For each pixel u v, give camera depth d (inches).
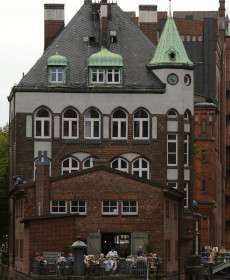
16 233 4559.5
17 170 4872.0
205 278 4758.9
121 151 4899.1
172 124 4926.2
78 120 4904.0
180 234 4488.2
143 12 5403.5
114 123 4916.3
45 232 3939.5
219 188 6875.0
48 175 4141.2
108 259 3715.6
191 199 4987.7
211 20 6683.1
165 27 5004.9
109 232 4099.4
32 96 4894.2
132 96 4911.4
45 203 4126.5
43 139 4886.8
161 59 4945.9
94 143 4896.7
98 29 5088.6
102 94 4909.0
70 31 5078.7
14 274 4522.6
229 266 4891.7
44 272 3681.1
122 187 4109.3
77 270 3656.5
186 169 4982.8
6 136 6087.6
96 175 4119.1
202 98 6348.4
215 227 6392.7
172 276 4195.4
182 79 4948.3
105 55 4913.9
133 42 5068.9
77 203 4131.4
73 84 4913.9
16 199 4574.3
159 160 4901.6
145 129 4923.7
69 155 4886.8
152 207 4099.4
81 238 4089.6
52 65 4909.0
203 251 5487.2
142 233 4094.5
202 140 6269.7
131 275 3715.6
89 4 5182.1
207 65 6628.9
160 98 4921.3
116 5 5162.4
